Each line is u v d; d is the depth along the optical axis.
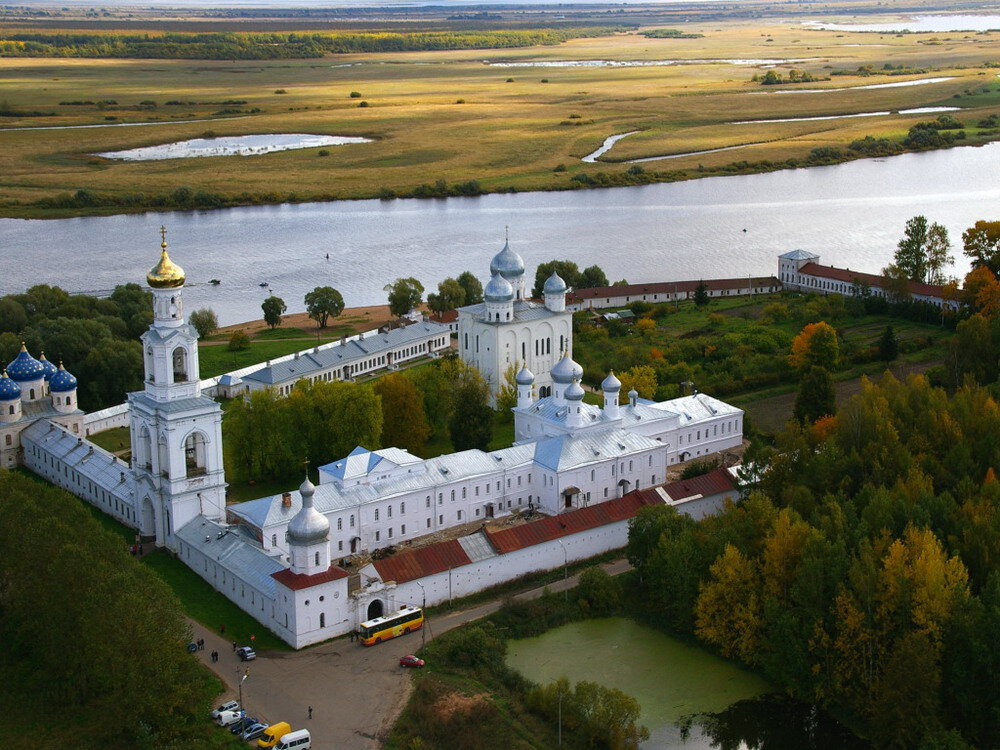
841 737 177.75
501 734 171.75
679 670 193.50
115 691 167.12
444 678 185.62
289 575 196.75
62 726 172.38
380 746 169.00
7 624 193.88
